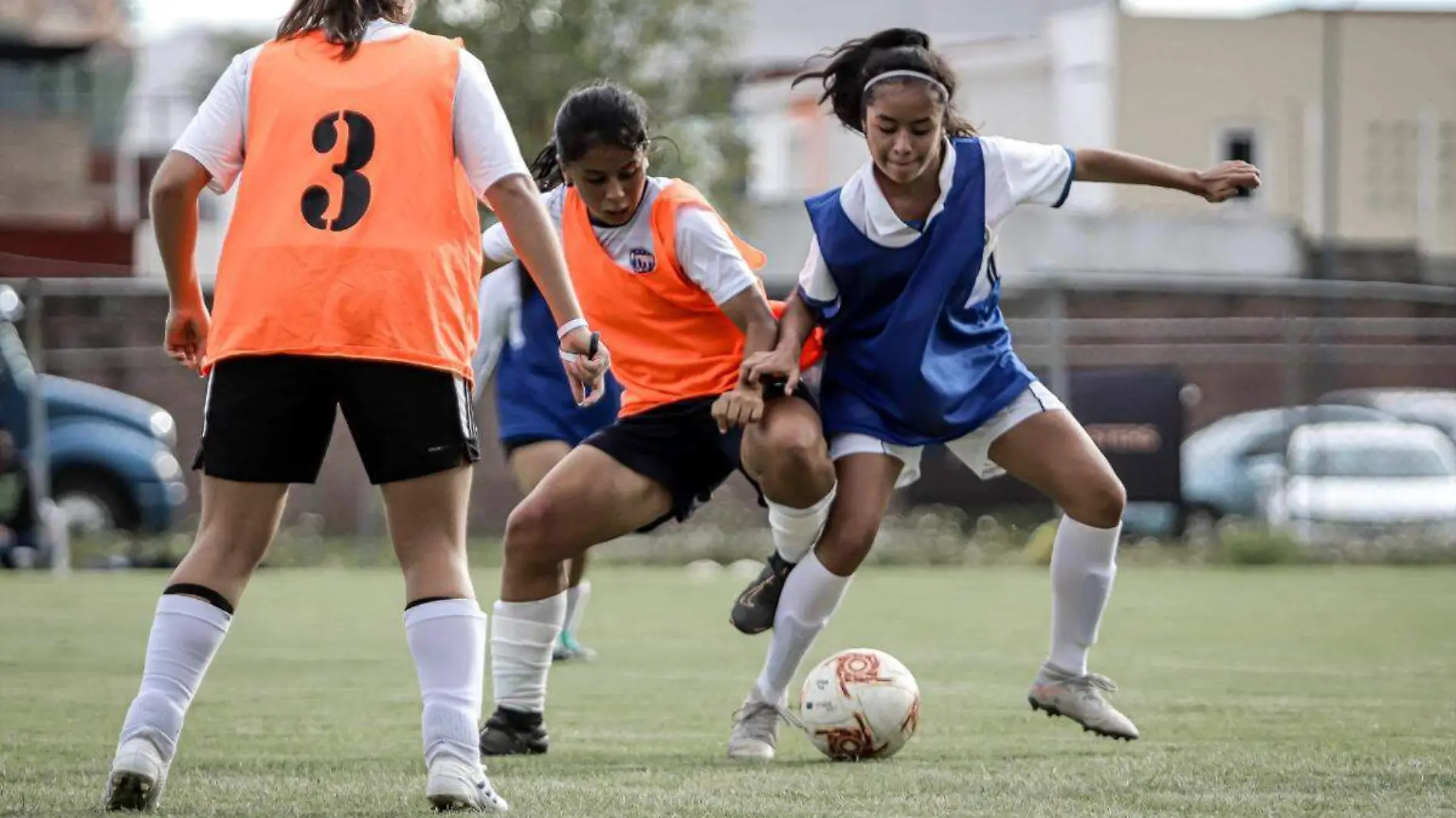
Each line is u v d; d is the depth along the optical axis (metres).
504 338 16.91
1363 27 75.31
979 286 11.62
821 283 11.36
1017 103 74.38
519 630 11.30
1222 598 27.81
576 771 10.20
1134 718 13.13
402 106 8.38
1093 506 11.58
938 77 10.86
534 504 11.16
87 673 16.44
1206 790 9.11
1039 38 78.31
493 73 46.97
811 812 8.30
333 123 8.34
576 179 10.98
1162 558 37.34
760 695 11.41
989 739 11.96
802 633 11.27
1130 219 58.25
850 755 10.80
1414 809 8.41
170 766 10.27
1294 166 74.69
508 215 8.45
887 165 10.84
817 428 11.09
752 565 36.66
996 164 11.37
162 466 37.53
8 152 66.75
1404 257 59.09
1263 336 53.91
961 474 39.31
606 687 15.77
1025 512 39.50
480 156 8.45
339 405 8.47
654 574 34.06
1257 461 44.66
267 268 8.20
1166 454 38.69
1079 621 11.82
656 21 49.00
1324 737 11.88
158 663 8.30
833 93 11.45
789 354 10.97
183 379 44.53
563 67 47.34
